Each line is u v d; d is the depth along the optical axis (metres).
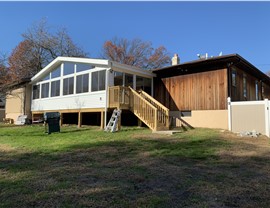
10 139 9.73
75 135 10.20
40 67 31.45
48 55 32.34
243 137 9.39
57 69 16.45
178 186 3.96
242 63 12.89
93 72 13.57
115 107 12.05
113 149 7.26
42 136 10.30
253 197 3.49
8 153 7.00
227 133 10.35
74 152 6.97
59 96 15.93
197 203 3.27
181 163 5.58
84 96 13.95
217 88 12.57
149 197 3.47
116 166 5.36
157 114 11.17
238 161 5.75
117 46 37.00
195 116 13.33
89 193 3.65
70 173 4.80
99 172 4.86
